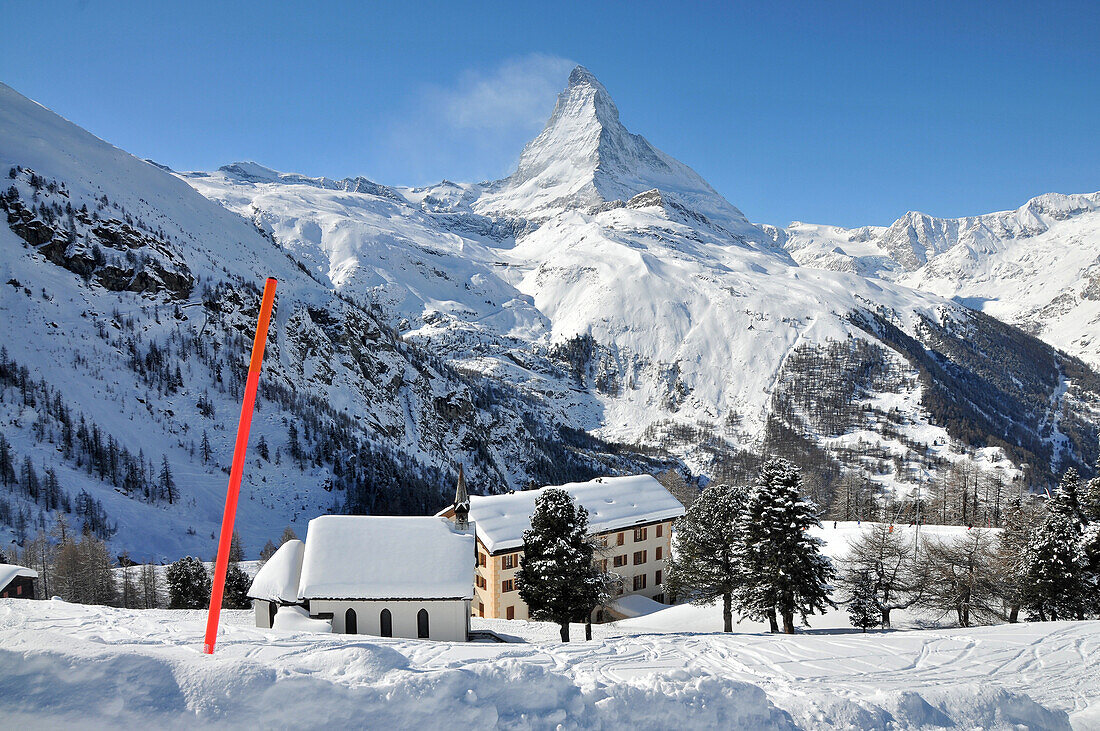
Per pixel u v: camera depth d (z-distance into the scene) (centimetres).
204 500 13750
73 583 7531
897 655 2444
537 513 4306
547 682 1118
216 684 953
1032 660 2383
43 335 16125
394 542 4588
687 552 5619
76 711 880
